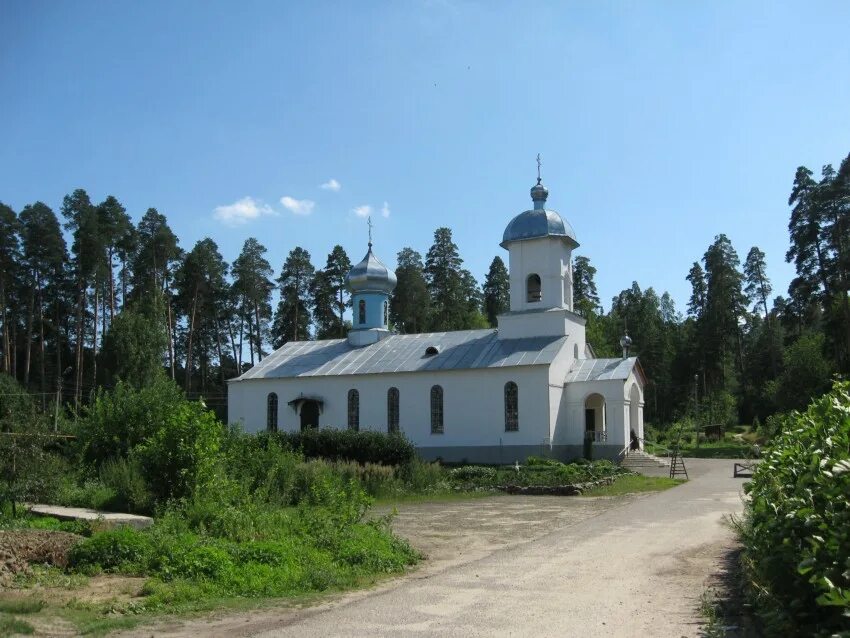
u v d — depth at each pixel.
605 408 48.00
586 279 100.44
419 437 50.38
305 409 54.62
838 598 6.94
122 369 64.19
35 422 22.83
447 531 21.44
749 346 102.75
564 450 48.47
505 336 51.91
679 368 95.50
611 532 19.73
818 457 9.02
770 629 9.38
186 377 85.50
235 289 90.00
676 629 10.19
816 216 64.62
